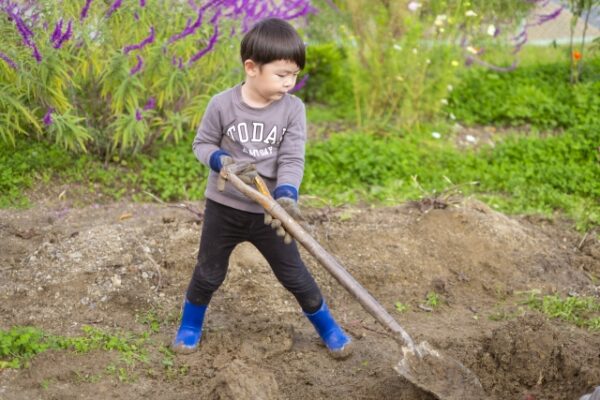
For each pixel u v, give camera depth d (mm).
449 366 3158
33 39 5543
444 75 7523
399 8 7602
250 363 3629
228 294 4359
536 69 9086
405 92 7859
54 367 3473
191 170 6352
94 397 3309
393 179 6637
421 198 5703
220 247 3516
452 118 7789
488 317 4301
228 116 3326
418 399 3240
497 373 3551
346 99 8570
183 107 6445
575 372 3449
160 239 4773
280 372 3623
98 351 3658
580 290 4676
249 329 3998
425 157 7055
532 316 3682
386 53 7648
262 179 3391
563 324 4203
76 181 6102
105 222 5324
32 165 6105
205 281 3588
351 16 7961
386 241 4965
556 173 6668
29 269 4441
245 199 3369
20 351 3596
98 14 5828
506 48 8836
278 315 4238
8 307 4109
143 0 5691
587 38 10508
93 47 5734
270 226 3445
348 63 8469
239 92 3338
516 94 8273
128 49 5574
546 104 8000
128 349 3705
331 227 5160
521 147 7156
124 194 6078
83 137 6035
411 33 7457
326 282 4590
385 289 4586
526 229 5391
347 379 3576
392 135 7523
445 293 4574
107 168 6297
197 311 3715
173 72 5871
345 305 4426
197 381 3504
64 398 3275
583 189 6457
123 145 6082
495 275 4785
